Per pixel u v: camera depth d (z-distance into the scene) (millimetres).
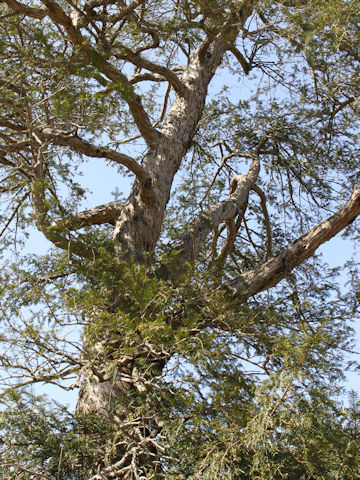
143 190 8070
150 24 7770
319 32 8375
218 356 5367
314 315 7180
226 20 8078
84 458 5340
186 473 4750
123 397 5828
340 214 8227
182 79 10047
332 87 8906
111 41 7891
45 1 7121
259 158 11203
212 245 9461
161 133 9023
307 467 4488
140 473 5113
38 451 5137
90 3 7488
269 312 6578
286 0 9266
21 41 7141
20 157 7551
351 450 4387
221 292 6012
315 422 4410
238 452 4578
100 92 6902
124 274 5520
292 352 4566
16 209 8688
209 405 5145
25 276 6328
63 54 7094
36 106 7102
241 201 9422
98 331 5059
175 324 6055
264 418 4340
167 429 5035
